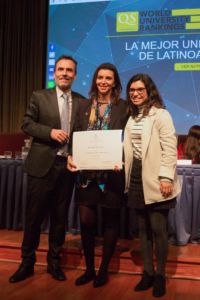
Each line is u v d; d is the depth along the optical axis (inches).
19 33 191.9
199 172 115.6
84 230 93.0
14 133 187.6
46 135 90.9
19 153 142.8
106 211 92.2
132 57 173.6
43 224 126.0
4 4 192.5
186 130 167.8
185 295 87.0
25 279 95.8
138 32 173.2
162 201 85.9
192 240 116.9
